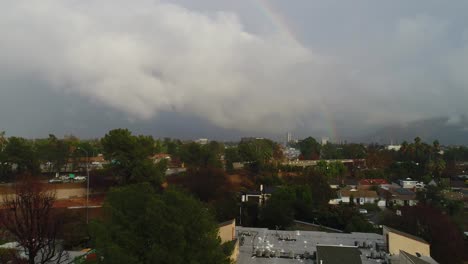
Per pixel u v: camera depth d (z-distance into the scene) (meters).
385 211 63.69
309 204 50.09
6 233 20.67
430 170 103.62
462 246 37.94
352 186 85.81
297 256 24.66
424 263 19.67
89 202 54.28
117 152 53.22
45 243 18.73
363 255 24.81
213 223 16.78
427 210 40.81
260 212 46.16
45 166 84.81
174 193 15.52
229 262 15.47
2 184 57.09
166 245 13.41
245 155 96.56
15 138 64.12
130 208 15.22
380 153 133.88
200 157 82.94
